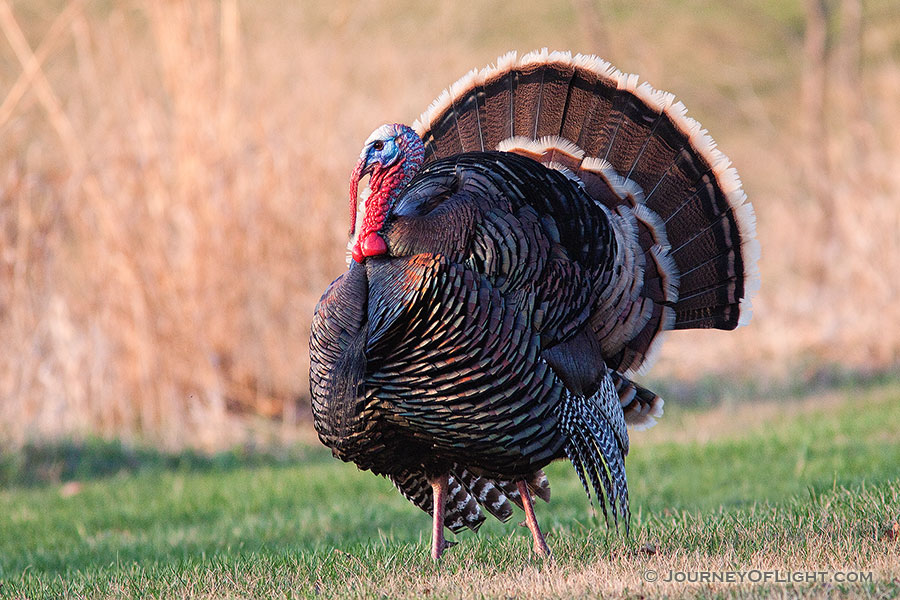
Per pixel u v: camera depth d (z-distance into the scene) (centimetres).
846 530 1638
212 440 3459
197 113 3609
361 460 1645
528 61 1833
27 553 2145
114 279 3509
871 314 4509
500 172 1582
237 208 3644
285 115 3756
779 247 5278
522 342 1516
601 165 1766
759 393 4081
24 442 3250
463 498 1805
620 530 1864
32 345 3372
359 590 1488
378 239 1538
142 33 3916
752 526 1719
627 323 1730
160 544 2195
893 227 4559
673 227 1769
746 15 9100
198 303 3572
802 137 6581
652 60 6319
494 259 1513
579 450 1611
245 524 2372
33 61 3444
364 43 4016
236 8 3659
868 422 3178
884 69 5744
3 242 3347
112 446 3334
